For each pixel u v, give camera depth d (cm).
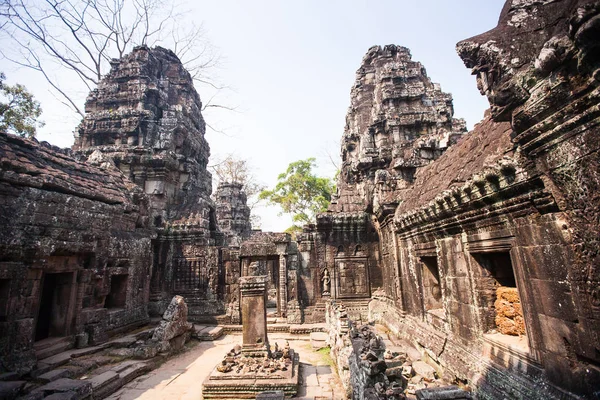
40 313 1023
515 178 452
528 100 377
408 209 993
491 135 627
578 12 280
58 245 905
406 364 795
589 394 365
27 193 842
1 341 732
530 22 405
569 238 374
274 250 1514
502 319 586
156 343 1005
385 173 1275
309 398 705
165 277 1565
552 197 402
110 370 831
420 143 1266
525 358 482
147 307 1398
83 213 1034
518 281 491
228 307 1502
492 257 619
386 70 1595
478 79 452
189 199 1822
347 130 1911
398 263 1123
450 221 687
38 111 1969
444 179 800
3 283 768
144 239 1398
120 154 1688
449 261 727
